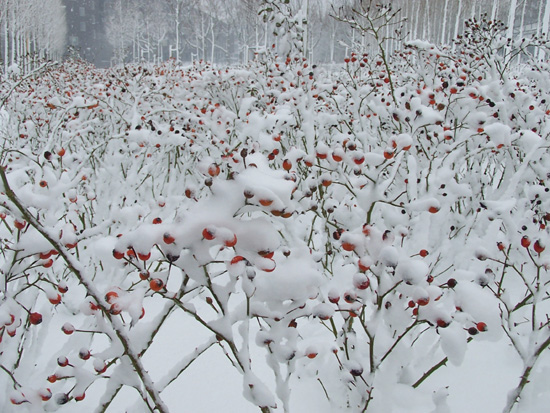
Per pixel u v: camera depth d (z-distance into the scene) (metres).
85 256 3.06
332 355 2.08
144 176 4.19
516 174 2.44
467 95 3.13
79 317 2.54
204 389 1.94
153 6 33.19
